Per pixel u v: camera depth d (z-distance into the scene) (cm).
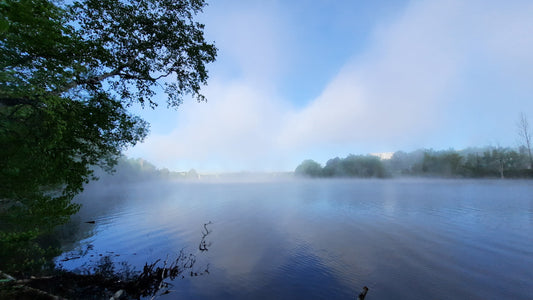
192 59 1177
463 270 1156
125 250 1537
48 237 1878
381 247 1530
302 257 1369
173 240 1773
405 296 920
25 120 612
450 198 4141
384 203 3662
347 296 930
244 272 1162
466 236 1748
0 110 569
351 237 1781
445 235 1783
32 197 724
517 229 1936
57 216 762
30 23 462
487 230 1916
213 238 1820
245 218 2681
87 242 1734
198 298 908
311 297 917
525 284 1005
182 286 1013
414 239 1694
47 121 593
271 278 1091
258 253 1450
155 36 1053
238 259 1348
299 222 2395
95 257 1394
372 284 1027
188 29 1137
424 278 1074
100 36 898
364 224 2225
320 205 3653
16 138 586
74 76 674
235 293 950
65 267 1220
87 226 2305
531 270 1145
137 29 998
